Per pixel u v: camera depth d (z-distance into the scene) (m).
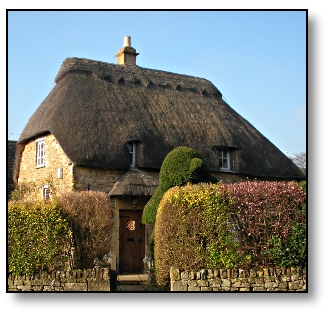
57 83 17.44
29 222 9.91
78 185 14.30
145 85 18.25
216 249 9.05
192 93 19.55
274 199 9.21
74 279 9.46
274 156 18.97
